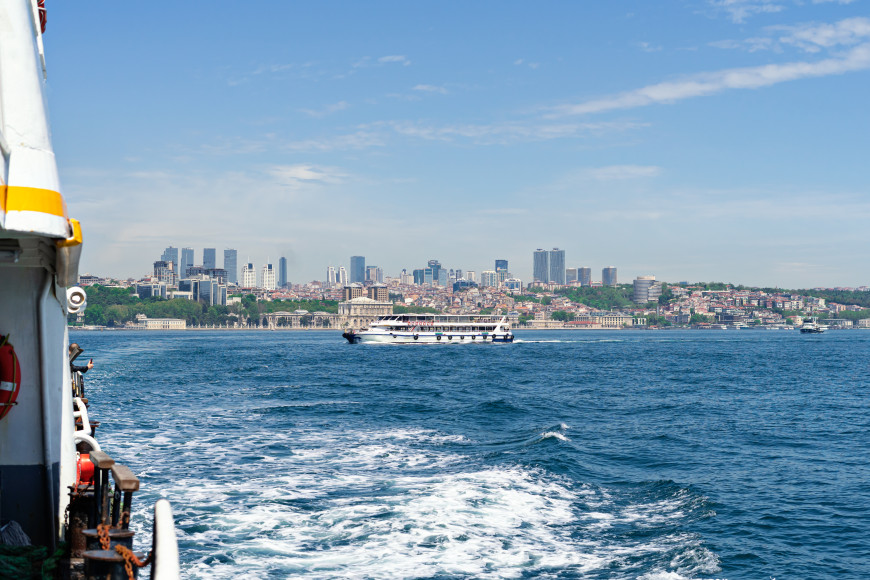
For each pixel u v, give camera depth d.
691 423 50.34
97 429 41.16
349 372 100.19
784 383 87.56
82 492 10.18
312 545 19.69
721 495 28.00
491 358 142.50
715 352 180.62
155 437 38.66
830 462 35.88
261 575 17.38
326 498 24.56
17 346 10.60
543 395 69.25
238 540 19.97
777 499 27.64
